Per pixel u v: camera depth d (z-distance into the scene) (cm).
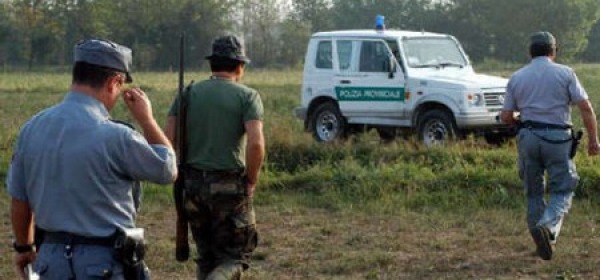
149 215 1225
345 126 1942
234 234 715
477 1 9894
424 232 1102
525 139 928
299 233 1108
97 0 8688
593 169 1291
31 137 486
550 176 932
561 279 886
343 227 1134
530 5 9644
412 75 1830
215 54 724
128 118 2367
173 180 498
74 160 475
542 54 938
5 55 8775
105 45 486
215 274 697
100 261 473
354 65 1917
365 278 906
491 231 1099
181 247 733
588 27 9900
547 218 916
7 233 1124
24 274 513
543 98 922
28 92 4584
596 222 1141
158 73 7325
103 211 479
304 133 1794
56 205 476
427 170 1398
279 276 913
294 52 9331
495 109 1773
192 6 8531
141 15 8506
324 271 932
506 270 925
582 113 923
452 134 1767
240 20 9269
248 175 711
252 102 716
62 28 8756
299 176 1414
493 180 1310
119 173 482
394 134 1891
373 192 1322
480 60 9788
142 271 486
